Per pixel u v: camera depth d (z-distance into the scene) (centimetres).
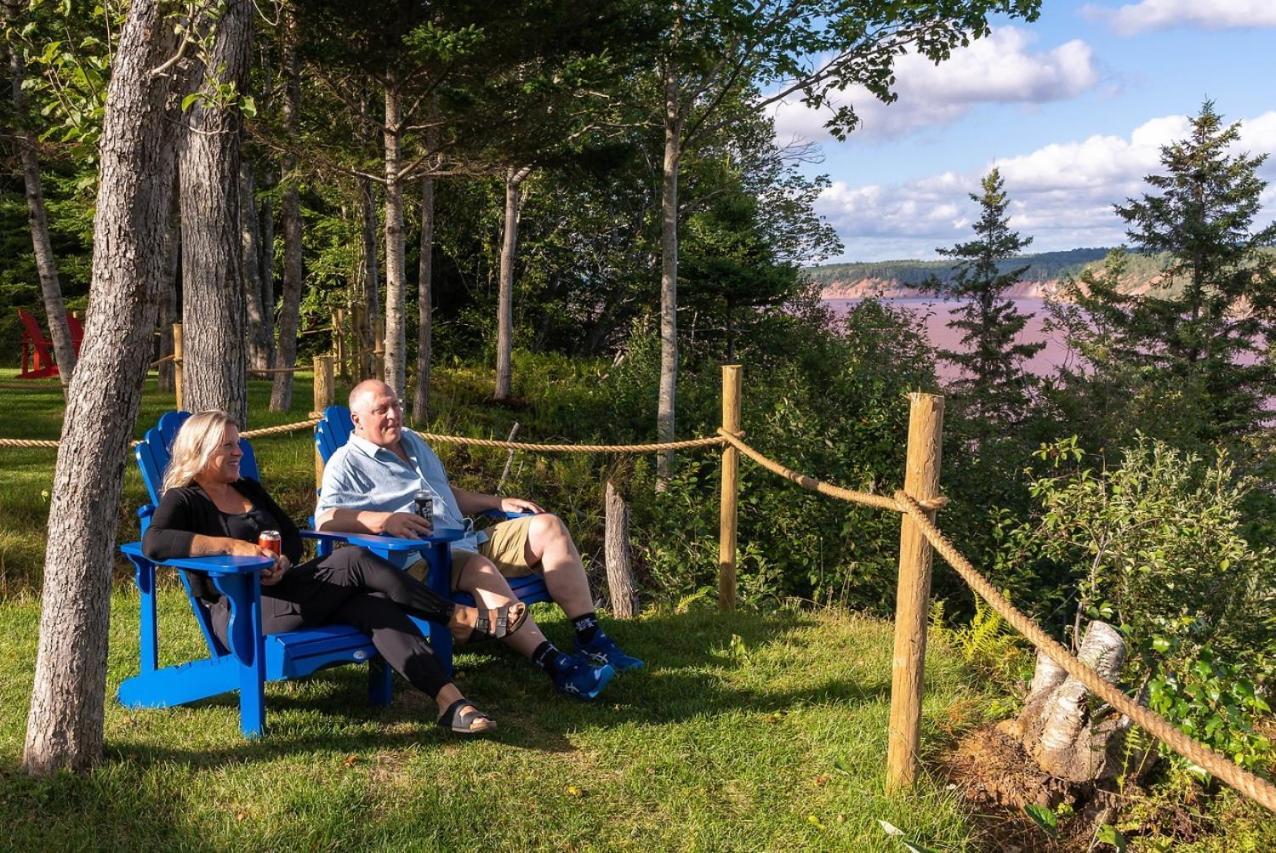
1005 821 416
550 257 2825
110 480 353
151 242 342
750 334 2594
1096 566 920
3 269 2692
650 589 992
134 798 354
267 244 1917
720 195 2547
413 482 514
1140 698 485
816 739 444
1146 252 3253
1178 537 876
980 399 1692
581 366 2297
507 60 1049
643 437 1664
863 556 1116
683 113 1336
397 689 481
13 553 769
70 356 1262
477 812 363
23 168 1218
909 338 1894
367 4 976
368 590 427
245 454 490
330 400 666
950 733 461
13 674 486
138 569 438
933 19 1140
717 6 1123
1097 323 2884
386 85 1079
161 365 1642
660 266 2731
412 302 2556
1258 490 1359
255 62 1063
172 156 344
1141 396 1784
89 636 358
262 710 411
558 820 363
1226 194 3167
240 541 405
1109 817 432
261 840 333
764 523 1123
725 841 357
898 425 1333
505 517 552
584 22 1056
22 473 1022
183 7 334
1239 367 2964
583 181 1361
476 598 466
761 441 1238
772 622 642
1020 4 1101
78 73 392
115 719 427
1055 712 440
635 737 437
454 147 1127
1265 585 862
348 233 2230
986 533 1269
